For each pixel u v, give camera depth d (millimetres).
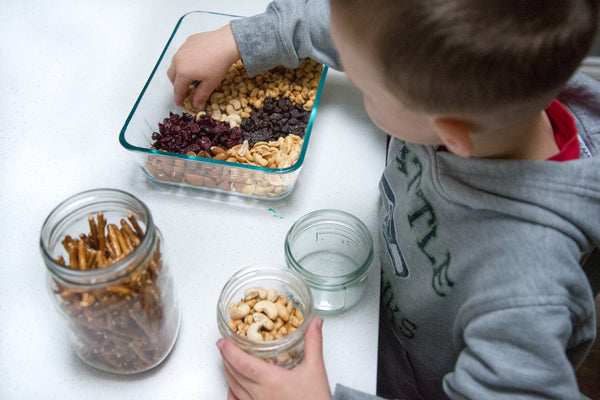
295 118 774
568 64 400
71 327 496
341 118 800
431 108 430
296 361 557
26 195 692
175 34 808
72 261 499
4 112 770
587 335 511
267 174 661
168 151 717
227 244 664
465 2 364
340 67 777
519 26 365
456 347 612
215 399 550
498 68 383
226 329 519
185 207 699
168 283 529
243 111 799
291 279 560
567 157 531
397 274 671
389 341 775
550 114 572
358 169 747
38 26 877
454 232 547
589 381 1119
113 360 529
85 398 542
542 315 458
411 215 610
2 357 561
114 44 862
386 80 431
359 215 705
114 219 541
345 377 567
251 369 510
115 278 451
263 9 927
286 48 763
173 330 560
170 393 550
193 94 798
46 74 816
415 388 779
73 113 776
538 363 467
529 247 475
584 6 382
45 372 555
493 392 486
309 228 634
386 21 392
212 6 925
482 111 420
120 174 724
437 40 377
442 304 606
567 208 475
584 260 606
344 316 614
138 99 712
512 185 488
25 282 615
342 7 417
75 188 703
